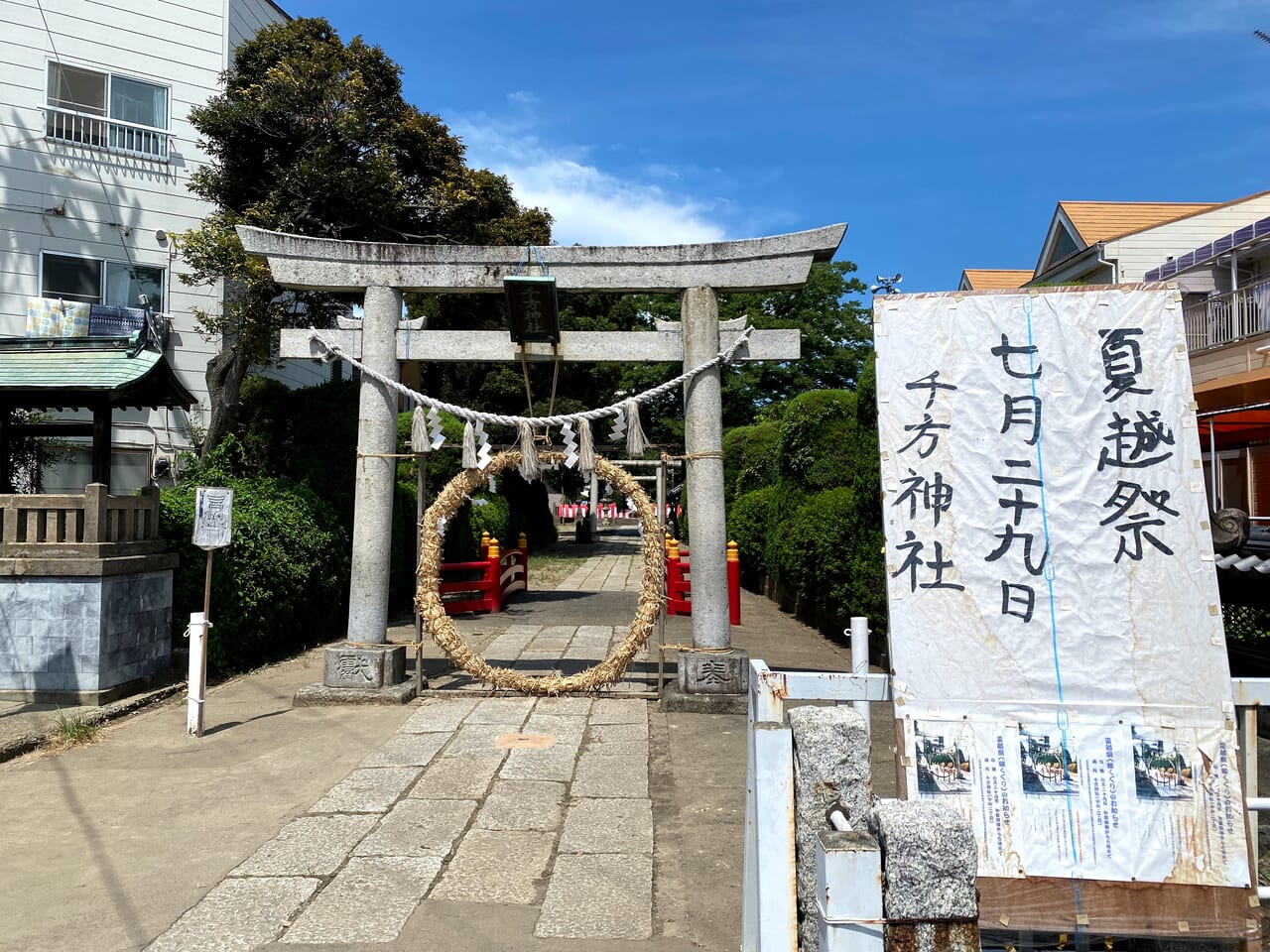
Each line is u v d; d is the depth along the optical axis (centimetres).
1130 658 302
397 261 759
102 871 403
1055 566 312
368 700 725
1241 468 1137
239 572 847
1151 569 309
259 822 464
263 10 1783
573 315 2270
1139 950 301
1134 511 314
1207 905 281
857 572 898
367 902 371
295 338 763
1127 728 296
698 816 476
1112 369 326
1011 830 289
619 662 739
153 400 795
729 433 2069
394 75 1507
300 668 889
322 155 1352
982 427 325
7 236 1419
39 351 771
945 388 330
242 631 866
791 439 1288
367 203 1399
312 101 1378
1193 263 1390
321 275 757
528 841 439
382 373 758
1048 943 298
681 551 1355
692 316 746
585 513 3247
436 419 755
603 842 437
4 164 1416
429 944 336
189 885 388
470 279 755
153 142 1555
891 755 600
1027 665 304
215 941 338
